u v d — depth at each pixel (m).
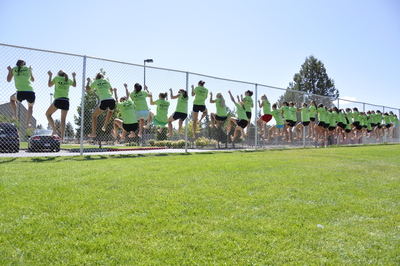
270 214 3.44
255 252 2.49
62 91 8.34
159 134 12.99
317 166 7.11
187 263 2.28
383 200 4.18
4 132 9.30
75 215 3.20
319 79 41.38
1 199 3.61
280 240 2.73
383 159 8.91
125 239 2.67
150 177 5.12
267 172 6.05
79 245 2.53
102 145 11.13
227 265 2.27
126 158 8.22
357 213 3.58
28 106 8.18
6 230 2.77
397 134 24.66
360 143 21.84
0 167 5.91
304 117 15.66
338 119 18.28
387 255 2.50
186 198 3.94
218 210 3.52
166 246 2.55
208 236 2.77
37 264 2.22
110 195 3.97
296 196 4.25
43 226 2.90
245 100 13.14
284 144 16.05
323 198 4.20
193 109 11.62
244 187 4.66
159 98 10.50
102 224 2.99
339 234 2.91
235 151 11.84
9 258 2.29
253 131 14.81
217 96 12.11
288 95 16.03
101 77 9.23
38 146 11.50
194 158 8.27
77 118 10.34
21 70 7.83
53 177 4.90
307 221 3.26
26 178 4.75
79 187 4.30
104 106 9.07
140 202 3.72
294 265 2.30
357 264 2.33
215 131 14.13
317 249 2.58
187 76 11.33
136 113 9.85
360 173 6.31
